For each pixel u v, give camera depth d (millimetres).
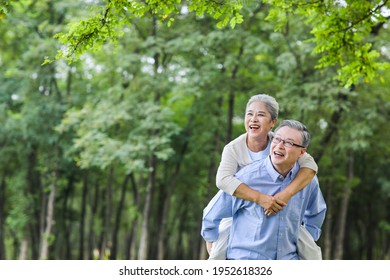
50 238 24891
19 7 22578
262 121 5277
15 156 26750
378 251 35656
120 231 41125
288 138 4828
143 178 28875
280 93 18469
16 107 25328
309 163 5047
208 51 19969
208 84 21141
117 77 22000
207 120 24219
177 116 26516
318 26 9383
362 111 19609
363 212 32500
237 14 7402
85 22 7344
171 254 40531
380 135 21797
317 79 18375
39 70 23312
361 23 9258
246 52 19203
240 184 4949
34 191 28344
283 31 18391
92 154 20703
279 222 4938
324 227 28172
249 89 21266
